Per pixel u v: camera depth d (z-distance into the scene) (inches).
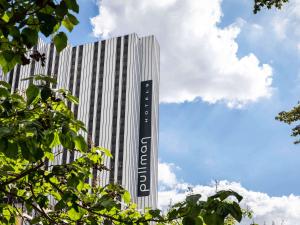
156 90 5565.9
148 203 4881.9
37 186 239.8
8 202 231.6
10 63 172.1
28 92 186.5
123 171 4766.2
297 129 835.4
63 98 203.0
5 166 229.3
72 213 222.4
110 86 5305.1
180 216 172.9
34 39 167.5
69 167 216.5
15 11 164.4
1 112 191.9
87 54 5551.2
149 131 5246.1
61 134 194.9
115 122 5083.7
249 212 378.0
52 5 161.6
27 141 181.0
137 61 5472.4
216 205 163.3
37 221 237.5
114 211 231.8
